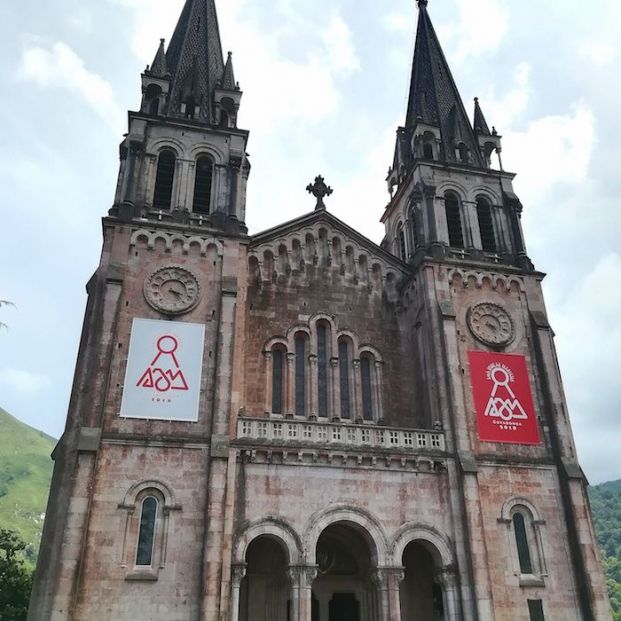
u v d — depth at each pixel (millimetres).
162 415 33469
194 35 50938
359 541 36875
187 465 32531
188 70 48188
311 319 41719
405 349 43094
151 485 31703
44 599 27953
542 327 42125
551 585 34562
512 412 38938
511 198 48000
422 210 45719
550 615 33812
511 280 43781
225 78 47688
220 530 30859
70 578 28391
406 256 49062
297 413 39188
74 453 31141
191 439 33125
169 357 35125
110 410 33062
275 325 40875
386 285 44531
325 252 43938
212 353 35844
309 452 33906
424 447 36125
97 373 33281
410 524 34000
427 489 35125
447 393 38219
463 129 52156
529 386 40250
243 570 30750
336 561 37062
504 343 41281
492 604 32844
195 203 41875
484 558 33625
